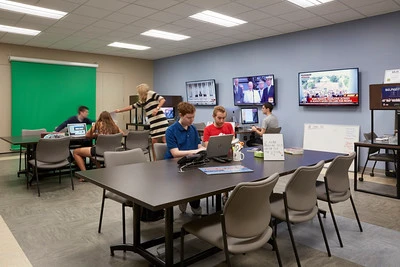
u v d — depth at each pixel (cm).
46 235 277
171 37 659
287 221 214
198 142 311
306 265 225
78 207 352
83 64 827
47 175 491
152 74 975
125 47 768
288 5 449
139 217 231
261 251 247
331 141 555
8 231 285
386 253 244
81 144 523
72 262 230
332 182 254
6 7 469
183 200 162
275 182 181
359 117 525
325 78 555
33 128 765
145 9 471
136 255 241
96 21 537
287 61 615
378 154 454
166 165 251
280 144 273
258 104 666
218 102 764
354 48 522
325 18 511
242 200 166
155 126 504
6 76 729
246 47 688
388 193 400
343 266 224
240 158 272
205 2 438
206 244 262
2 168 561
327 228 293
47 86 780
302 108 599
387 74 480
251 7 459
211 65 773
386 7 456
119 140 471
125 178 207
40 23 551
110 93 891
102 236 275
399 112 383
